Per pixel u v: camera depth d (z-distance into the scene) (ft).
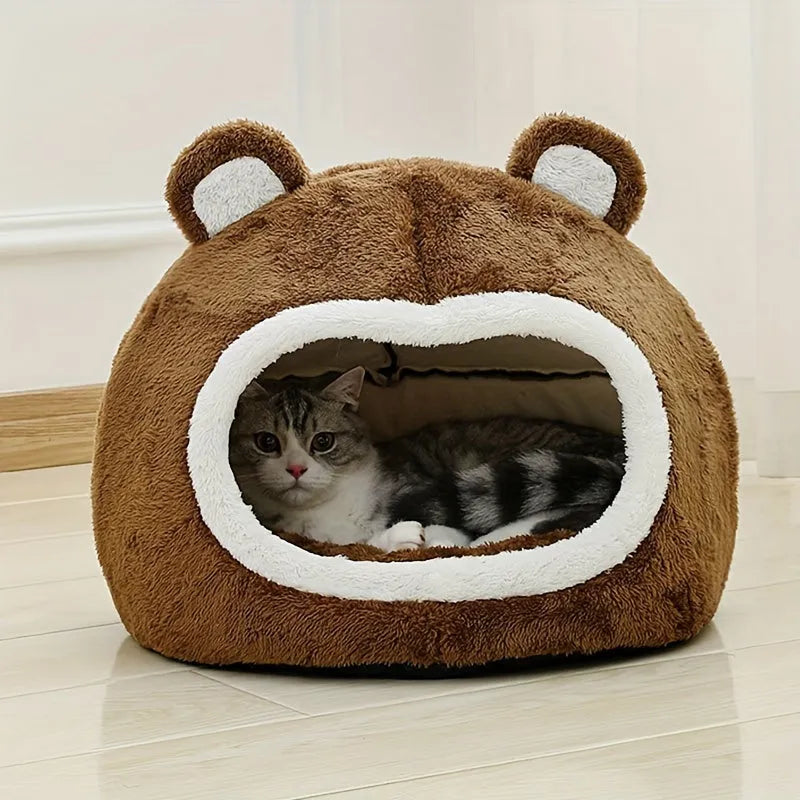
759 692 4.32
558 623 4.44
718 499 4.66
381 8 7.18
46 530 5.77
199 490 4.47
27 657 4.66
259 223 4.60
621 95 6.55
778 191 6.04
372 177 4.63
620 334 4.51
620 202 4.73
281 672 4.52
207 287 4.56
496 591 4.42
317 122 7.11
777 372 6.14
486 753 4.09
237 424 5.15
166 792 3.99
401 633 4.41
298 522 5.17
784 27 5.96
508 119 6.95
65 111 6.79
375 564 4.43
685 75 6.34
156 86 6.89
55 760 4.14
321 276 4.50
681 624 4.54
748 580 5.04
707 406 4.69
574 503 4.91
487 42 7.00
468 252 4.50
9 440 6.73
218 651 4.50
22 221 6.71
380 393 5.51
